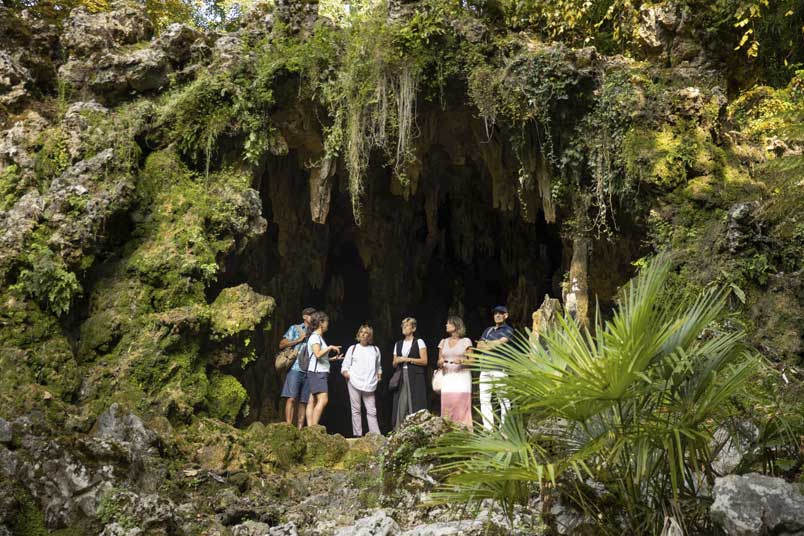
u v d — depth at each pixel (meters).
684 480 4.92
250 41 11.74
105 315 9.53
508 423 4.86
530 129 11.86
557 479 5.02
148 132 10.96
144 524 6.02
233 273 11.29
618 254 13.27
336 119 11.52
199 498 7.12
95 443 6.57
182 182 10.75
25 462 6.33
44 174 10.16
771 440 5.02
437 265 18.69
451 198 17.98
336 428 16.92
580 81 11.27
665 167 10.75
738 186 10.69
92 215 9.60
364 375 10.34
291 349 10.37
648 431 4.55
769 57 15.67
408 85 11.44
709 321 4.73
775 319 9.30
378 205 16.61
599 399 4.58
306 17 11.91
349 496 7.51
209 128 10.96
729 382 4.56
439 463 6.72
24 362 8.54
